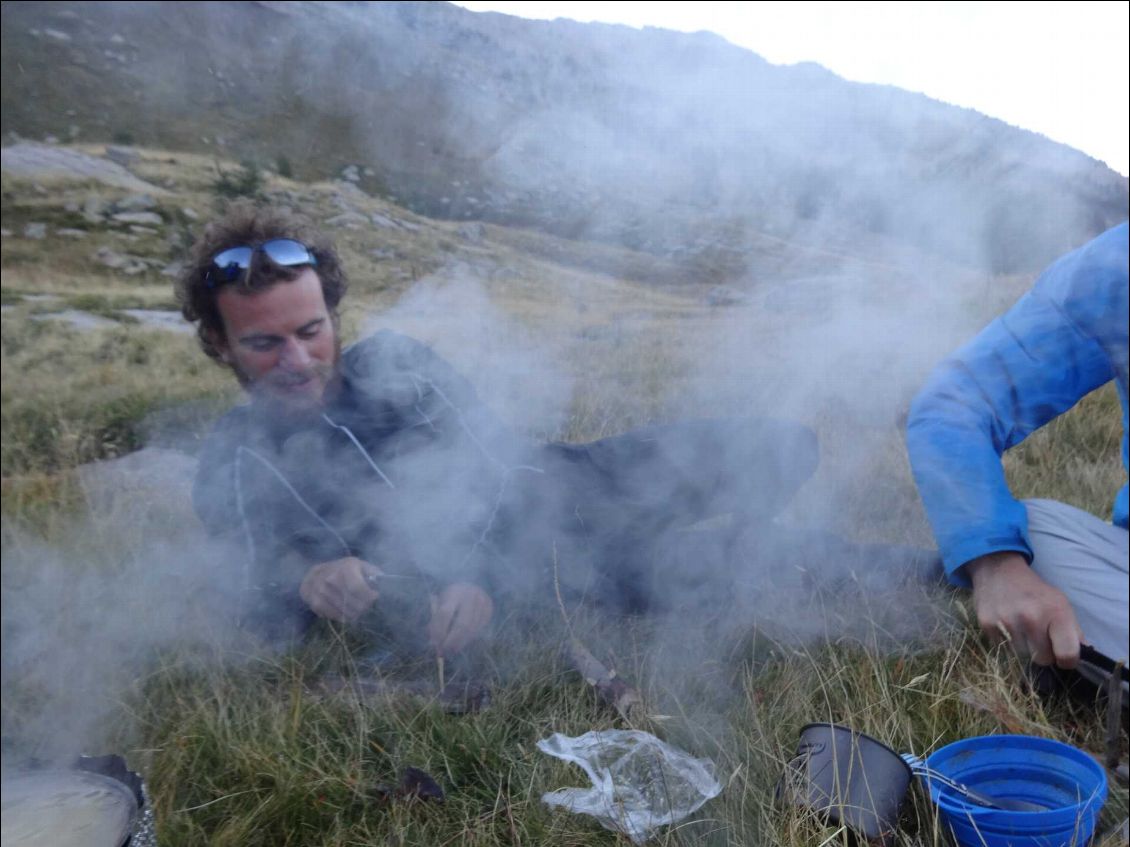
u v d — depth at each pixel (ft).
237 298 5.74
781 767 4.33
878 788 4.00
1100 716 4.85
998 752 4.46
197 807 4.32
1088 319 5.17
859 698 4.95
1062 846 3.87
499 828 4.15
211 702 5.18
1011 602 4.98
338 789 4.38
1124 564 5.13
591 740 4.58
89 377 10.85
